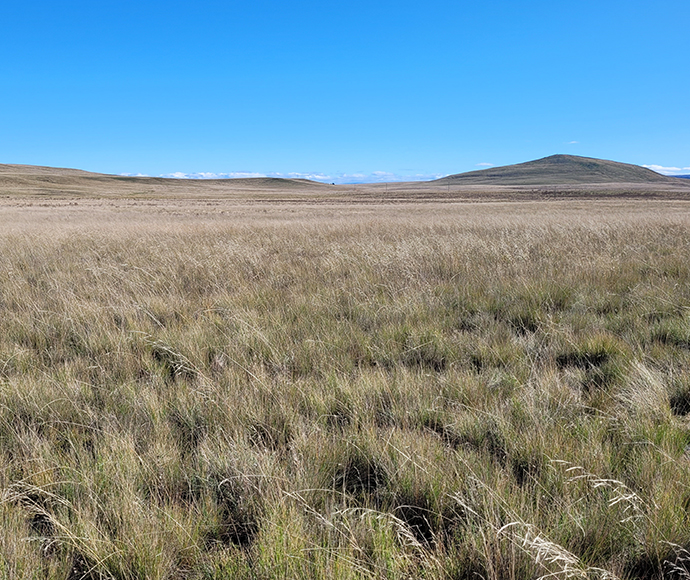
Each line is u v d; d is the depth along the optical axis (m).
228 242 11.38
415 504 2.20
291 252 10.69
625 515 1.99
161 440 2.65
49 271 8.14
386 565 1.75
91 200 71.69
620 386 3.29
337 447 2.58
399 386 3.30
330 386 3.37
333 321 4.98
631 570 1.82
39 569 1.76
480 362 4.02
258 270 8.24
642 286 6.27
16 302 5.91
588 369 3.86
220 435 2.75
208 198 89.00
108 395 3.25
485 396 3.19
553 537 1.88
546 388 3.22
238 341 4.34
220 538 2.07
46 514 2.03
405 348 4.27
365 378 3.46
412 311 5.27
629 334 4.44
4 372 3.75
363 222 20.16
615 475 2.28
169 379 3.68
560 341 4.34
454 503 2.14
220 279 7.39
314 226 17.66
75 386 3.33
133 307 5.55
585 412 3.04
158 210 41.50
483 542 1.79
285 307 5.62
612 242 10.85
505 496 2.08
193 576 1.85
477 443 2.71
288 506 2.07
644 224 15.16
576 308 5.54
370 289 6.56
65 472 2.31
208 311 5.43
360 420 2.92
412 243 10.47
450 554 1.84
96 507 2.08
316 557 1.73
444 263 8.27
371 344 4.32
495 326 4.89
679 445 2.53
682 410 3.08
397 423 2.88
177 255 9.41
